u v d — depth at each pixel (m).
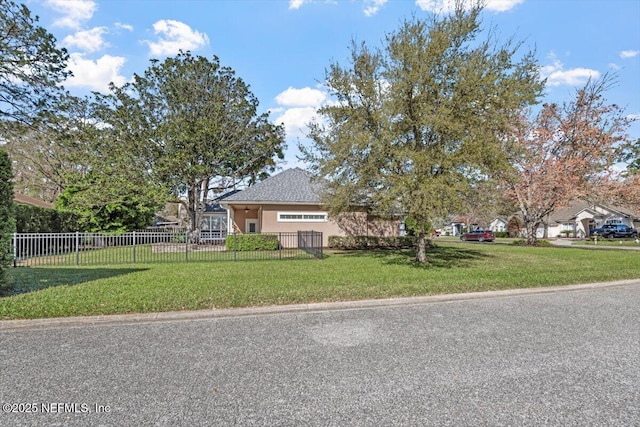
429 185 8.56
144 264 11.44
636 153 29.44
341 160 10.39
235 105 20.47
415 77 9.22
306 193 18.77
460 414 2.62
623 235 32.41
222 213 28.73
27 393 2.93
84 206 17.91
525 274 9.16
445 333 4.59
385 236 18.94
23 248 12.48
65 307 5.48
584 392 2.98
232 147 20.09
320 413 2.63
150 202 17.81
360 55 10.41
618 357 3.76
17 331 4.68
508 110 9.83
